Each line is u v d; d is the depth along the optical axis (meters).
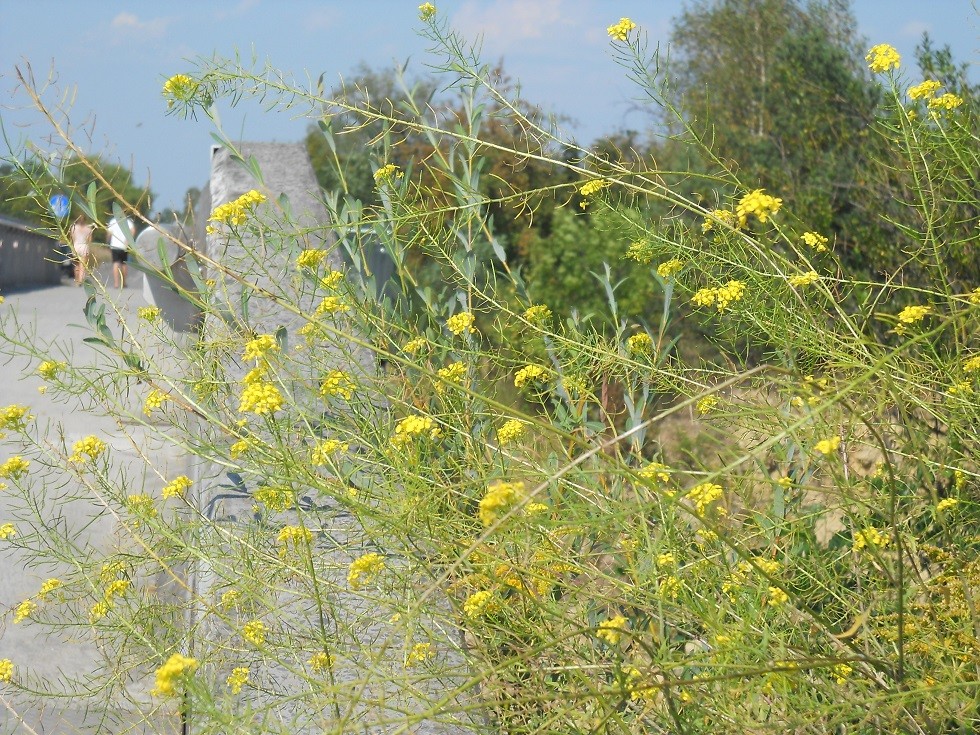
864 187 6.43
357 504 2.32
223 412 3.30
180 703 2.02
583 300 9.17
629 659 2.18
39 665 3.43
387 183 3.47
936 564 2.53
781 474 2.78
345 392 2.92
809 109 8.38
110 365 3.38
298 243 3.57
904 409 2.29
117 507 3.14
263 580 2.45
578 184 3.43
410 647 2.22
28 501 3.09
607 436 3.20
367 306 3.30
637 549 2.30
